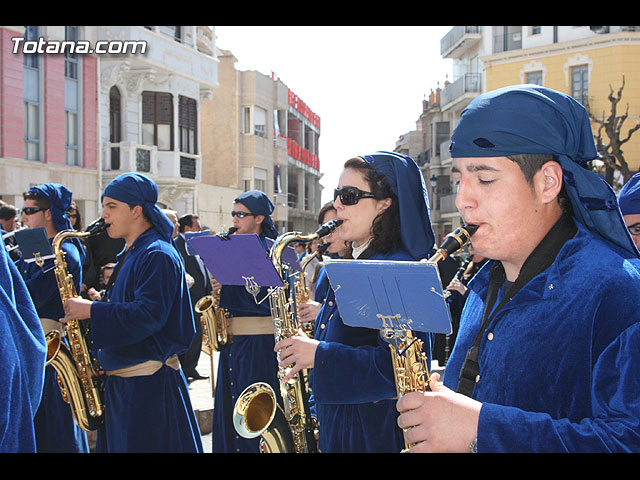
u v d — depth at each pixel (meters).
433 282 1.68
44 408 4.55
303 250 10.15
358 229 3.08
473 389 1.75
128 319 3.87
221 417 5.17
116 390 4.00
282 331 3.74
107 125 21.73
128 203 4.26
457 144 1.72
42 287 4.86
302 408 3.27
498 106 1.67
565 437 1.44
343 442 2.84
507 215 1.69
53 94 19.59
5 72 17.84
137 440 3.93
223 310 5.24
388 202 3.05
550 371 1.58
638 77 30.16
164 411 4.00
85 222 20.86
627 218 3.31
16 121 18.27
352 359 2.75
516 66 33.25
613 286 1.55
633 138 29.75
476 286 1.99
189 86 25.28
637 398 1.43
